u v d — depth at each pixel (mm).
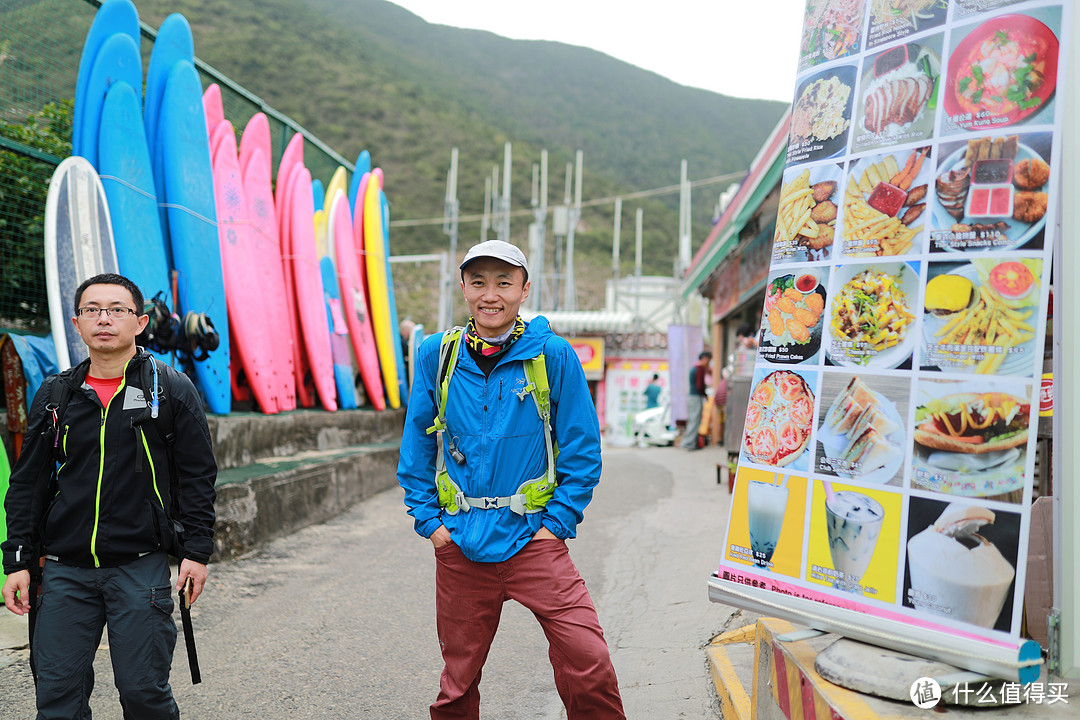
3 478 4352
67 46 6559
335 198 10594
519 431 2332
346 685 3365
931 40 2094
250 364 7875
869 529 2049
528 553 2320
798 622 2131
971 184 1990
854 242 2186
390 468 9109
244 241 8164
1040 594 2385
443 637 2432
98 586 2234
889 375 2072
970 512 1899
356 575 5152
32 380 4910
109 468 2234
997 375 1906
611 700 2293
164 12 75750
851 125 2240
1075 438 2006
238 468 6512
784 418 2270
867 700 1864
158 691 2254
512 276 2338
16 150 5984
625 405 21328
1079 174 2037
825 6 2361
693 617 3973
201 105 7602
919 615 1934
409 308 51781
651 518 6883
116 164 6336
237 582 4887
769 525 2250
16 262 6160
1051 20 1915
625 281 27500
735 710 2725
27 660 3500
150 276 6500
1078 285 2018
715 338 18094
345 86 81688
